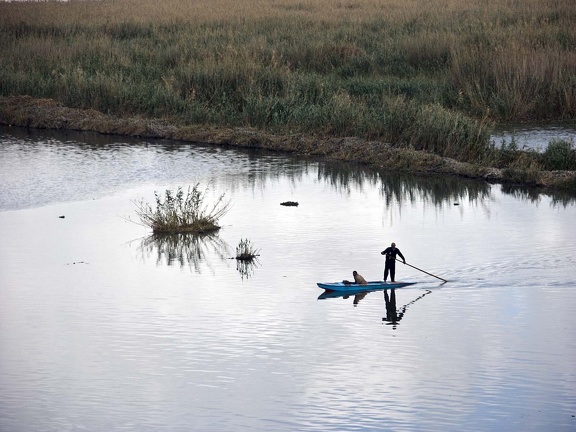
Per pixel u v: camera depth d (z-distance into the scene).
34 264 50.88
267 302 44.12
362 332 40.06
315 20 149.12
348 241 55.19
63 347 38.56
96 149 88.25
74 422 31.77
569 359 36.69
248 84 101.31
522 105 93.94
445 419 31.66
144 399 33.62
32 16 162.88
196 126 95.06
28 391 34.38
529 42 109.06
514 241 54.19
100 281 47.81
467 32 119.38
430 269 48.91
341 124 88.62
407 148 81.56
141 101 104.12
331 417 31.94
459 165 76.19
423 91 98.81
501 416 31.86
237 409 32.62
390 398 33.41
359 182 73.12
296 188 71.12
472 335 39.47
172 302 44.22
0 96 111.62
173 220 58.56
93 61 120.00
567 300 43.69
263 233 57.53
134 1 197.50
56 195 68.94
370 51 121.56
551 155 75.12
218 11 168.00
